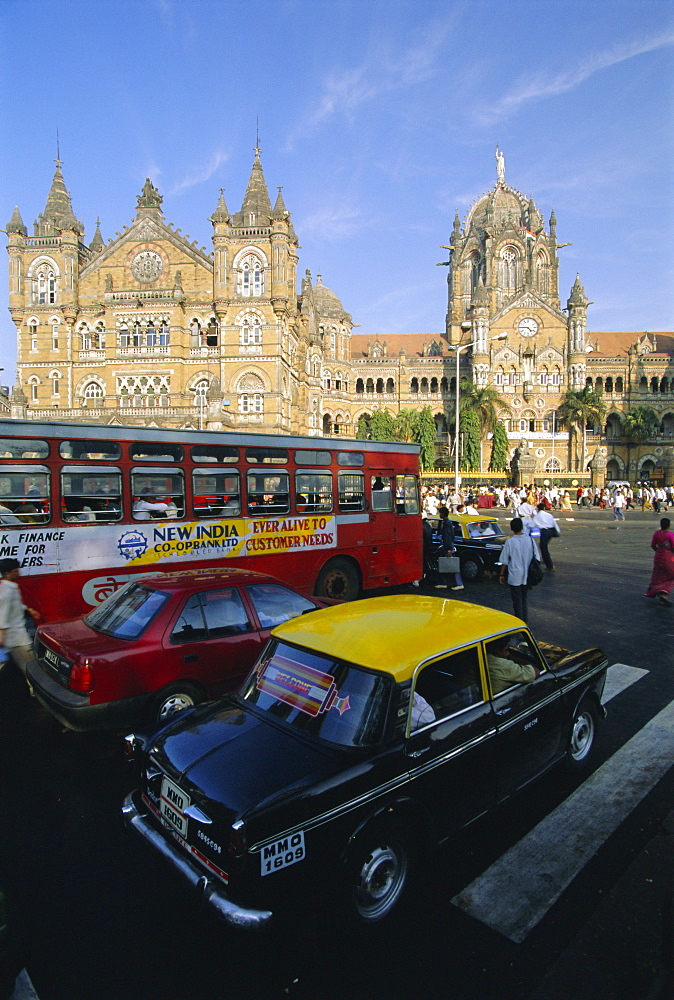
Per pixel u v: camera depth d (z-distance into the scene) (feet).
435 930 13.69
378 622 17.24
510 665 18.08
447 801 14.92
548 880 15.39
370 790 13.20
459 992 11.96
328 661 15.62
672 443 258.37
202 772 13.70
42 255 172.55
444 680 15.83
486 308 256.73
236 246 162.20
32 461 30.01
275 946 13.33
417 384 273.54
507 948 13.16
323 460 43.16
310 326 230.68
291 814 12.12
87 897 15.01
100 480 32.14
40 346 171.73
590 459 257.55
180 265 165.99
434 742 14.74
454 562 53.57
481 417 239.30
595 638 37.68
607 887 15.14
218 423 145.59
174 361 162.20
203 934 13.76
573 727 20.12
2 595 26.53
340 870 12.51
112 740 24.18
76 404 167.84
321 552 42.78
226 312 161.89
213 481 36.65
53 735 24.71
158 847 13.87
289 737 14.56
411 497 51.03
